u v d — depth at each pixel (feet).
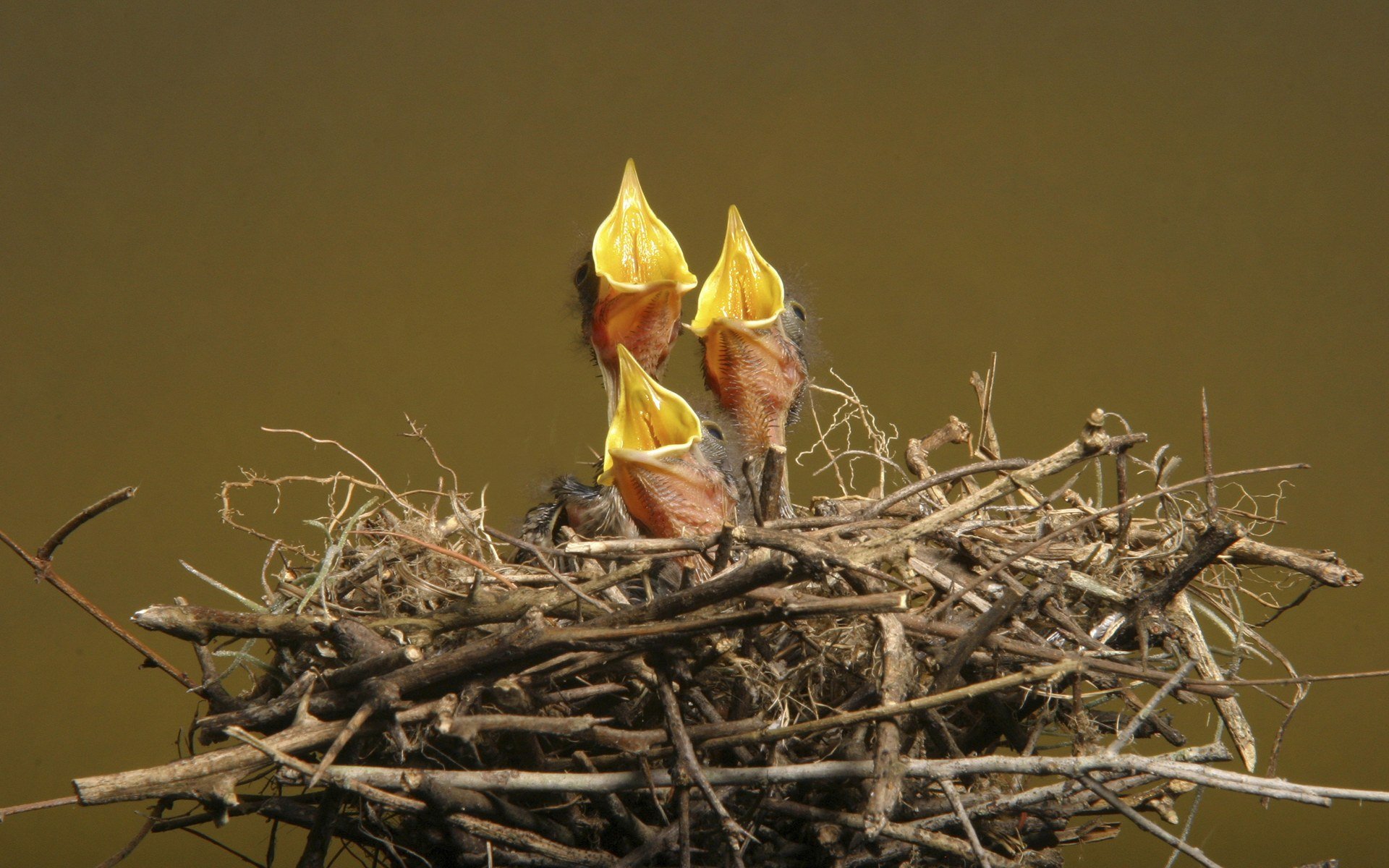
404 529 6.38
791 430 7.64
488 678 4.84
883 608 4.21
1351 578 5.72
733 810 5.52
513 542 5.03
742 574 4.40
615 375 6.96
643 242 7.11
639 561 5.30
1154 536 6.57
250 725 5.18
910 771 4.54
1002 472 6.10
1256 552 6.06
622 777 4.88
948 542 5.84
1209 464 5.47
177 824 5.59
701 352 7.61
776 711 5.35
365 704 4.74
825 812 5.39
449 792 5.05
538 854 5.40
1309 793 4.19
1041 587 5.30
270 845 5.74
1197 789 5.98
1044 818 6.01
